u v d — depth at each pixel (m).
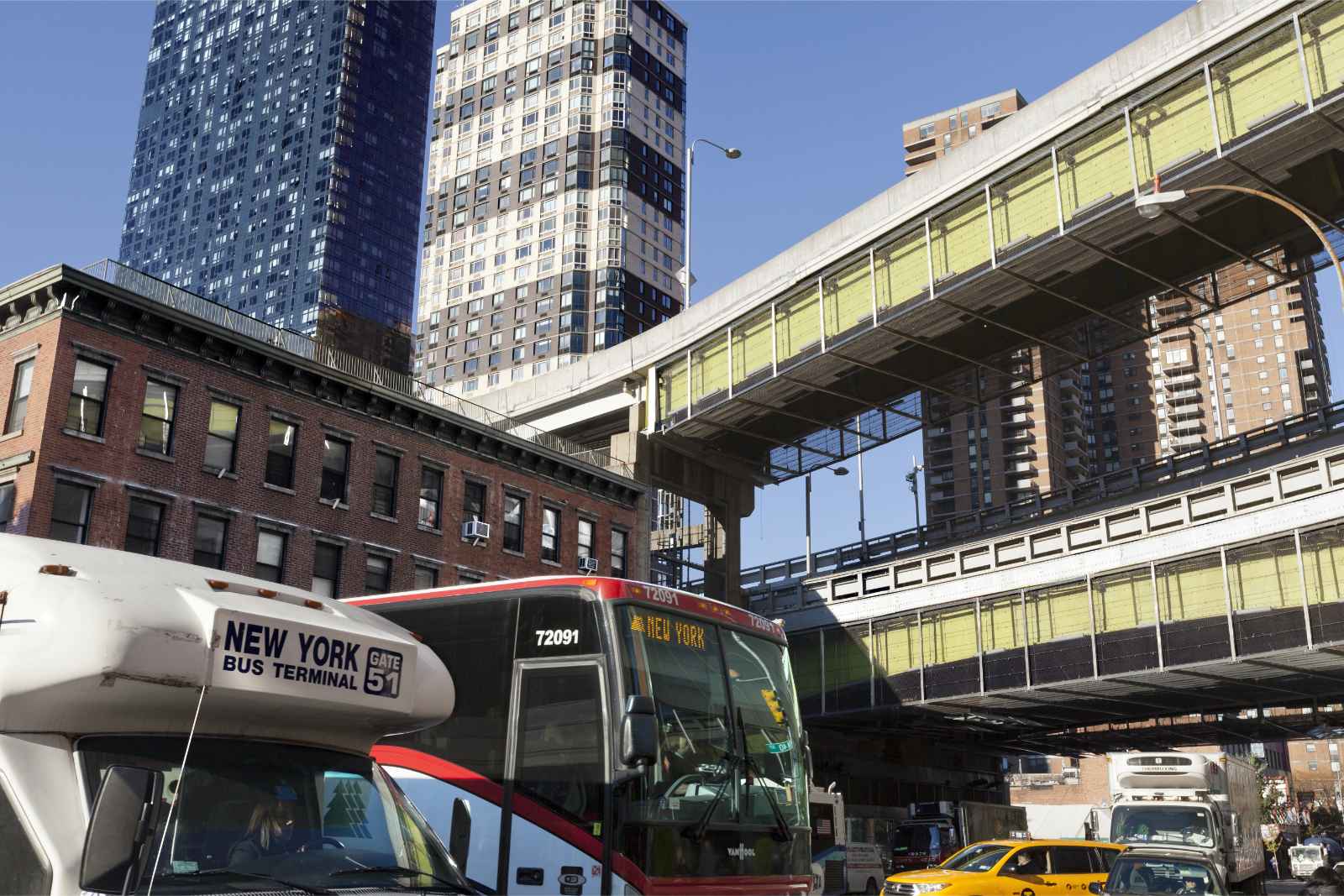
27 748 4.38
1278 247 41.09
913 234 44.09
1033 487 159.25
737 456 57.56
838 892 37.38
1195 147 35.34
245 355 33.78
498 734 9.75
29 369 29.64
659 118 147.88
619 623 9.49
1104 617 40.00
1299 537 34.72
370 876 5.15
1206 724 55.44
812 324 47.56
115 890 4.02
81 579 4.61
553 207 139.62
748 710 10.14
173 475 31.22
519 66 148.62
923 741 62.81
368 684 5.34
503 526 42.50
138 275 32.12
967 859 18.80
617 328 133.12
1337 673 37.97
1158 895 14.79
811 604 51.47
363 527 36.69
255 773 5.07
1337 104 31.77
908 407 53.94
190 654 4.66
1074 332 48.00
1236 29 34.47
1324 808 111.38
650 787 8.92
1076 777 94.88
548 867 8.98
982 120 189.50
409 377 40.69
